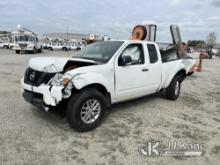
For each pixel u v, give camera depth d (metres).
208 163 3.29
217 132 4.38
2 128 4.06
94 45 5.36
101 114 4.33
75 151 3.43
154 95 7.04
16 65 13.84
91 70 4.12
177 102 6.40
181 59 7.18
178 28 8.47
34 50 30.14
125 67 4.71
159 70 5.70
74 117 3.94
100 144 3.69
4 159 3.12
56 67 4.10
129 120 4.79
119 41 5.04
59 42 54.78
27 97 4.27
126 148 3.60
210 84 9.73
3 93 6.46
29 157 3.21
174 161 3.30
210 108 5.98
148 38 7.45
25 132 3.96
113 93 4.57
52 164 3.07
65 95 3.80
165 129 4.41
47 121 4.48
